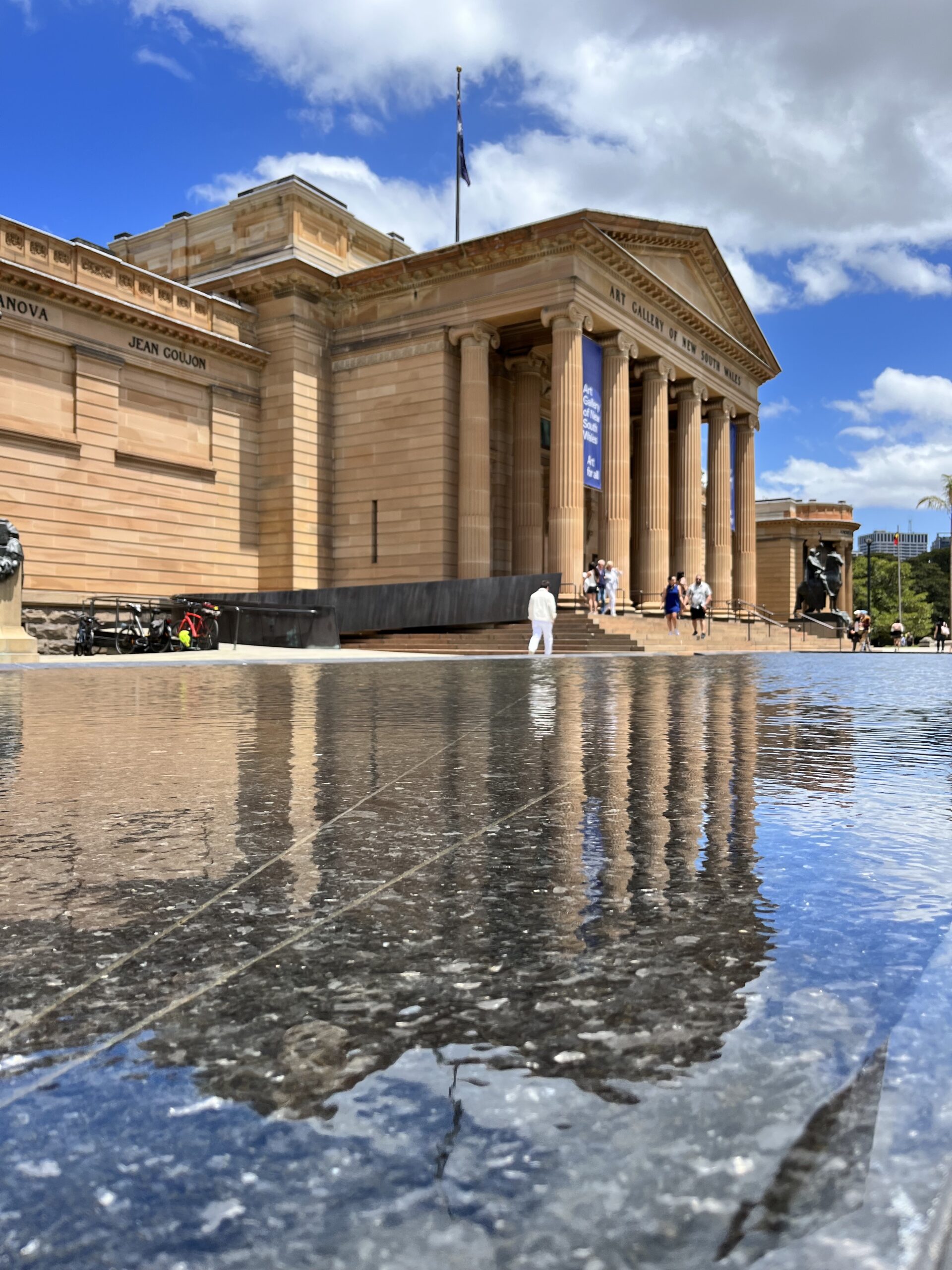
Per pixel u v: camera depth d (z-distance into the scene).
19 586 18.33
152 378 35.75
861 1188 0.67
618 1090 0.87
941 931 1.46
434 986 1.21
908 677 13.28
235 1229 0.67
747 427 50.44
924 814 2.67
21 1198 0.71
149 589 35.16
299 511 38.88
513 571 41.25
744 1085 0.87
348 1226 0.66
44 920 1.57
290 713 6.62
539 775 3.52
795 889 1.78
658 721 5.95
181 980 1.25
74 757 4.10
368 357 39.50
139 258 45.62
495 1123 0.81
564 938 1.44
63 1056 0.99
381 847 2.21
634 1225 0.64
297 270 38.25
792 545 78.75
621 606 36.97
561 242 34.81
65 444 32.41
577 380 34.78
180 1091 0.90
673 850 2.17
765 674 13.88
